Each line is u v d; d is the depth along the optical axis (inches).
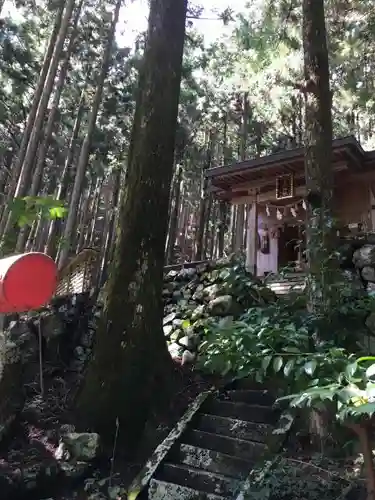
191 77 600.1
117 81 568.1
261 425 144.6
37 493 127.7
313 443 127.7
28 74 511.5
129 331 165.6
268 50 263.9
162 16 196.4
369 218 346.9
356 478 110.6
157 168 182.5
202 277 254.5
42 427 155.3
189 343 211.8
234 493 114.8
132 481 136.2
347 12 284.4
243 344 85.0
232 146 761.6
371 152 324.8
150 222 177.8
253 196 378.6
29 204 88.8
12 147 673.0
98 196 797.9
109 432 151.9
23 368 168.2
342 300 122.3
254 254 359.9
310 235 143.6
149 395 161.5
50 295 77.4
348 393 59.4
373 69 353.4
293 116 500.7
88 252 297.6
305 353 77.7
